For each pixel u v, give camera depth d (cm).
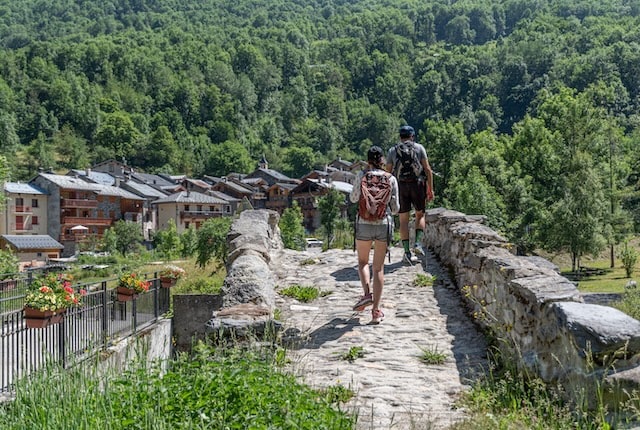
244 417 419
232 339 642
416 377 612
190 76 19212
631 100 11650
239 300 784
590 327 448
